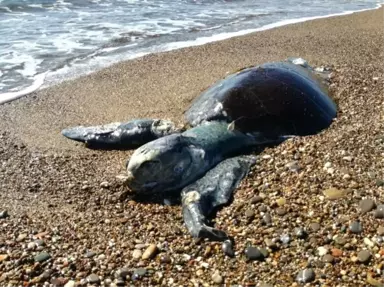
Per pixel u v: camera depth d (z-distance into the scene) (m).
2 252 1.16
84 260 1.13
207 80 2.26
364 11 3.74
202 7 3.80
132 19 3.34
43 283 1.07
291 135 1.55
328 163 1.38
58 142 1.73
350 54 2.56
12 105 2.02
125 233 1.23
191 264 1.10
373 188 1.26
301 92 1.65
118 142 1.68
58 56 2.58
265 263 1.08
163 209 1.32
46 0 3.69
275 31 3.10
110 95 2.12
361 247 1.09
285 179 1.35
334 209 1.20
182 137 1.42
